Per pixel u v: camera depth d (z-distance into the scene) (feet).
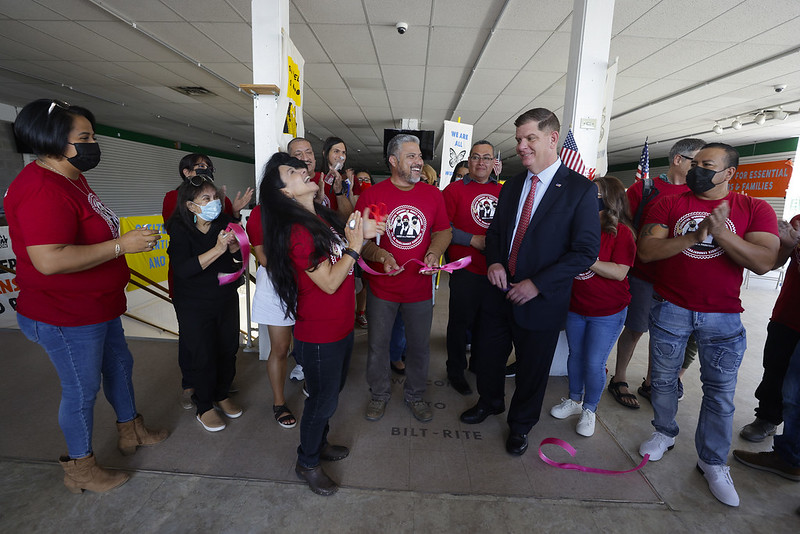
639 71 15.78
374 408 7.21
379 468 5.91
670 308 5.69
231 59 16.34
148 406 7.41
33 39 14.56
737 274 5.29
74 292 4.66
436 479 5.72
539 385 6.04
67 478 5.16
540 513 5.16
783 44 12.87
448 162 16.03
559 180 5.54
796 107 20.25
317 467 5.37
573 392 7.43
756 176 29.71
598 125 8.59
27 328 4.63
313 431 5.17
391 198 6.66
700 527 5.04
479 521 5.01
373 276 6.82
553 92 19.45
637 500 5.44
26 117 4.18
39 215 4.12
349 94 21.15
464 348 8.37
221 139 38.63
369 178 13.84
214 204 5.97
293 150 7.50
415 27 12.84
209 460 5.97
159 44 14.80
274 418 7.13
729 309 5.31
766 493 5.66
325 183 8.34
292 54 8.86
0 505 5.01
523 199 5.97
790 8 10.58
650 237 5.68
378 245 6.76
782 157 27.78
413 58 15.61
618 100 20.10
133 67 17.63
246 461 5.97
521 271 5.74
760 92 17.95
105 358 5.57
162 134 35.47
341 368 5.13
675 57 14.26
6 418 6.87
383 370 7.21
